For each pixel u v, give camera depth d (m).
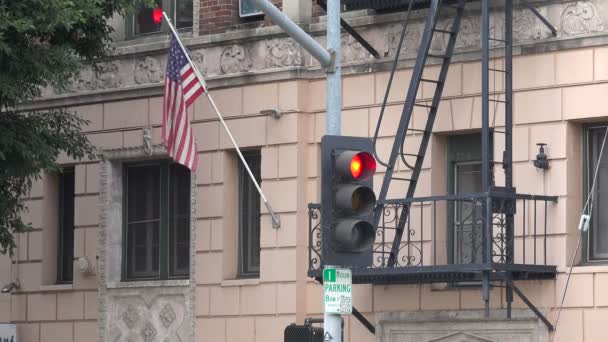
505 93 22.78
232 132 26.22
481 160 23.53
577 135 22.75
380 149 24.47
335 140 17.28
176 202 27.45
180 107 25.05
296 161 25.36
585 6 22.48
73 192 29.08
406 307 23.95
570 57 22.61
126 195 28.14
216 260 26.30
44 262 29.00
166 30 27.69
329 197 17.19
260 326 25.58
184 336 26.67
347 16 25.03
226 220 26.30
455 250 23.78
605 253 22.55
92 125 28.22
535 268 22.09
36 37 23.53
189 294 26.64
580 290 22.22
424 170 23.92
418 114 24.11
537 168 22.75
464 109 23.56
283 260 25.34
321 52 18.69
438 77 23.78
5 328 28.58
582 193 22.72
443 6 23.34
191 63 25.05
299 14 25.64
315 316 25.08
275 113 25.58
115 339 27.66
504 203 22.22
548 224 22.59
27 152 22.89
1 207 23.45
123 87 27.75
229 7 26.61
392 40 24.50
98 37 24.05
